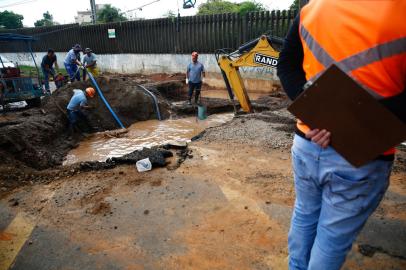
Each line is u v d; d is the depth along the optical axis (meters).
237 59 8.70
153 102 10.55
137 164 4.42
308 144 1.54
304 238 1.82
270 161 4.61
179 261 2.69
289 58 1.65
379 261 2.58
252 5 17.03
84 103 8.96
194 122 9.90
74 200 3.72
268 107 9.96
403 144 4.98
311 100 1.40
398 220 3.09
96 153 7.55
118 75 18.50
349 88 1.29
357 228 1.57
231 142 5.54
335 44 1.34
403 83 1.26
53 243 2.98
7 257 2.81
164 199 3.63
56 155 7.25
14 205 3.67
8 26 32.94
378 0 1.23
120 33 18.53
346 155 1.41
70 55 12.38
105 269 2.63
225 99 12.15
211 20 14.76
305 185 1.67
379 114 1.27
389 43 1.20
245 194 3.68
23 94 10.09
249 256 2.71
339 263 1.65
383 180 1.48
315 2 1.46
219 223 3.16
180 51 16.45
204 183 3.97
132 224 3.21
